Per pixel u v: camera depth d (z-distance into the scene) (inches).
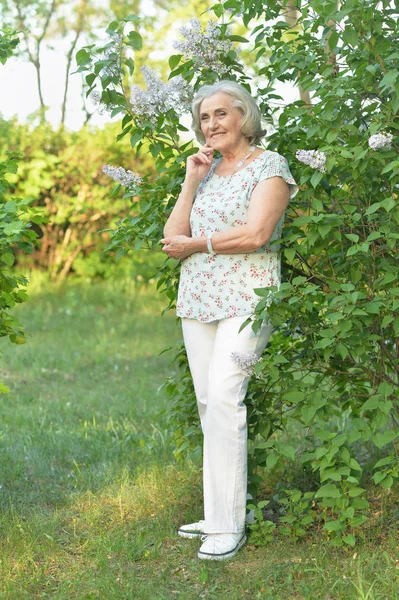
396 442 148.1
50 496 161.5
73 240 529.7
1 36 147.7
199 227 132.6
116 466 177.5
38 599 117.1
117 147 525.7
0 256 141.5
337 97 131.8
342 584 116.3
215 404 128.3
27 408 236.7
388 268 131.2
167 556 131.6
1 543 134.3
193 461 160.9
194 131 141.8
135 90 140.9
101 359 319.0
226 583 120.4
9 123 532.1
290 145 141.3
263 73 152.6
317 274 140.3
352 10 124.6
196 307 132.6
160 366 310.7
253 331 125.0
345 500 126.0
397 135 135.9
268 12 147.0
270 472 164.9
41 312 438.6
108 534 139.4
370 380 142.7
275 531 138.4
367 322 126.1
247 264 129.0
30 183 511.8
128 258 529.3
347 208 130.9
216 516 129.8
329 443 128.5
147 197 148.6
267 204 125.1
